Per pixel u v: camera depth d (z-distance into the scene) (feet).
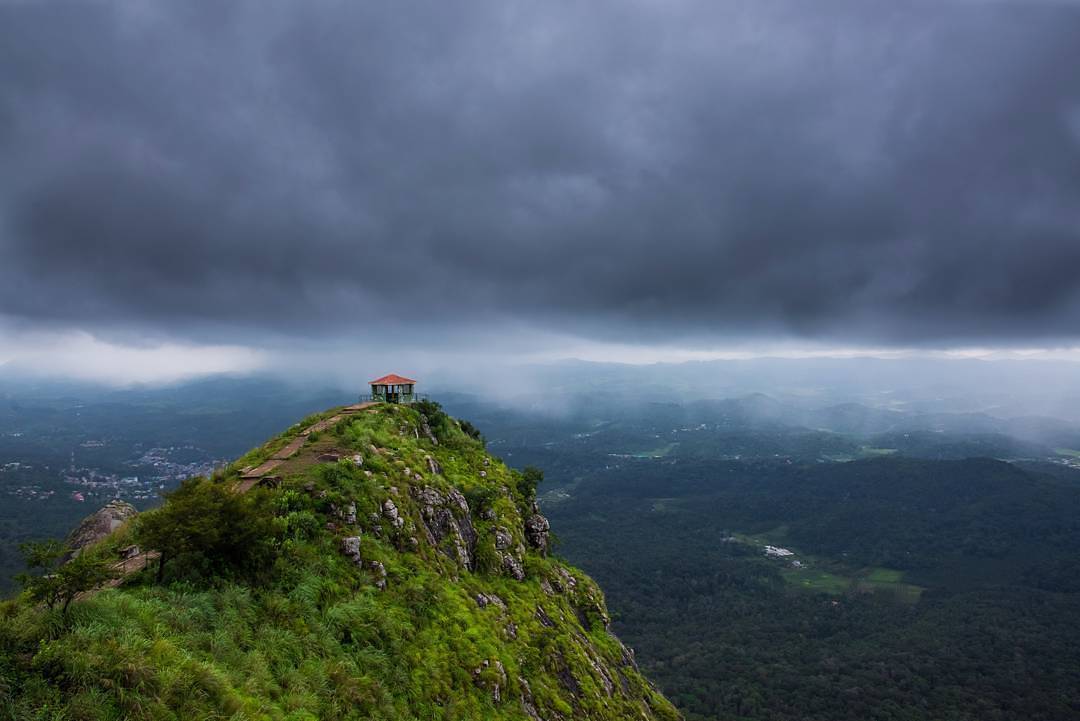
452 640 101.40
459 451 200.95
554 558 207.00
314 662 73.05
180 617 65.46
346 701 71.10
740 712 493.36
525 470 211.61
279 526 93.61
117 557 86.94
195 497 78.69
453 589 116.78
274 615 77.25
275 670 68.13
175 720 51.65
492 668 102.37
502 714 97.71
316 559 93.09
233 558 81.87
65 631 55.62
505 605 136.36
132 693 51.06
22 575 57.21
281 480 112.57
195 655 61.16
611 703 141.08
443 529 136.98
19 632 52.90
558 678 128.57
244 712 56.90
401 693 81.76
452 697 89.86
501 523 165.27
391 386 222.48
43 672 50.11
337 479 115.14
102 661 52.24
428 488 141.38
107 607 61.05
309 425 164.86
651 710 167.94
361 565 101.04
